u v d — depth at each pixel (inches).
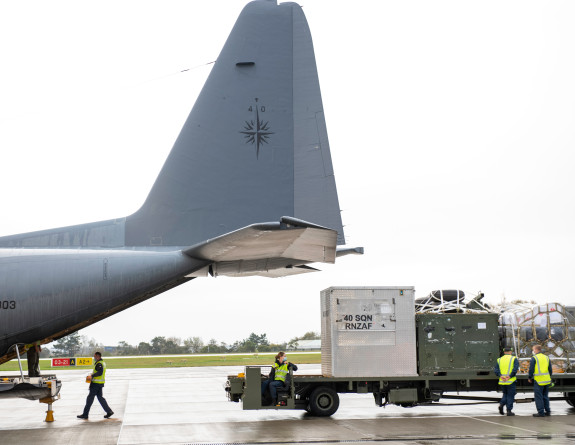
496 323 586.9
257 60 518.6
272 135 510.0
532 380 569.0
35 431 513.0
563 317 600.1
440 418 564.4
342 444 426.0
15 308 458.6
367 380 565.3
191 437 466.9
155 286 478.9
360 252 501.7
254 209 500.7
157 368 2071.9
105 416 605.3
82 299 467.2
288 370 564.4
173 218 498.3
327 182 506.0
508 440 437.1
